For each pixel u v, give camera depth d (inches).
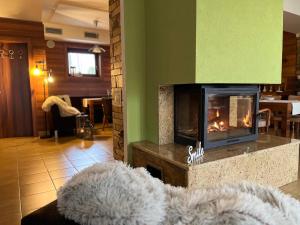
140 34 100.5
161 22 91.4
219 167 77.2
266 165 89.7
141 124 104.3
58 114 206.1
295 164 99.9
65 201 25.3
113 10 107.8
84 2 189.0
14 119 211.0
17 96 210.4
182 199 26.7
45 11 199.8
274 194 29.0
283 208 26.3
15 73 208.2
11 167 126.4
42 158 142.6
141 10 99.9
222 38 82.7
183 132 97.4
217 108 92.8
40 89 212.1
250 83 94.5
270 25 96.0
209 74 80.8
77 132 215.0
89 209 23.4
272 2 95.7
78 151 158.9
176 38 84.7
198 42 77.3
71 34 263.7
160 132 97.7
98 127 254.2
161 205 24.9
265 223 23.1
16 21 198.2
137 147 97.0
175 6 84.1
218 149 88.5
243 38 88.4
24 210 82.2
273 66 99.0
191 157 76.5
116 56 107.8
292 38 251.1
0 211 81.4
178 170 75.7
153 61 97.8
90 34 275.7
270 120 159.3
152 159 88.0
